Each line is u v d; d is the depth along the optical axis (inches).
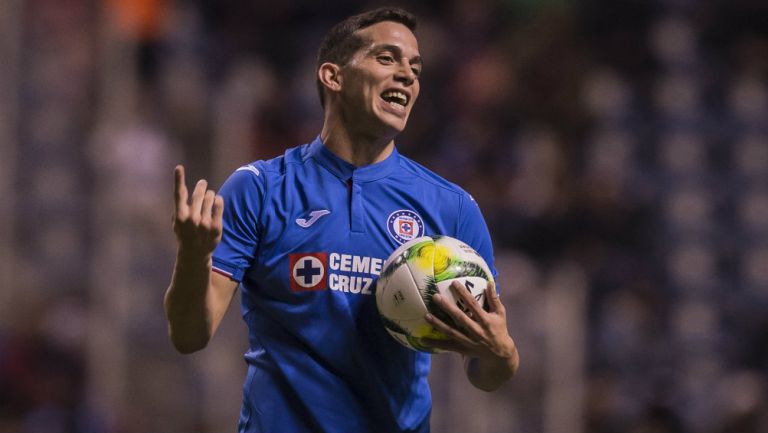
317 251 557.6
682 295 1771.7
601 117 1939.0
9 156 1391.5
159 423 1254.9
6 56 1425.9
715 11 2122.3
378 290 545.3
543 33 1913.1
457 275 529.7
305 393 556.7
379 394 563.2
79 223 1373.0
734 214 1909.4
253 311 576.7
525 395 1252.5
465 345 529.7
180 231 507.2
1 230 1352.1
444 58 1939.0
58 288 1327.5
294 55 1975.9
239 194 562.3
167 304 534.0
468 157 1745.8
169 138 1469.0
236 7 2001.7
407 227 568.7
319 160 575.5
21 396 1263.5
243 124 1588.3
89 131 1455.5
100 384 1257.4
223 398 1267.2
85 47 1501.0
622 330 1595.7
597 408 1454.2
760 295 1812.3
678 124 1968.5
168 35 1758.1
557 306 1284.4
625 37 2043.6
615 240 1701.5
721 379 1627.7
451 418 1209.4
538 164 1729.8
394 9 576.4
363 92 564.1
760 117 2018.9
